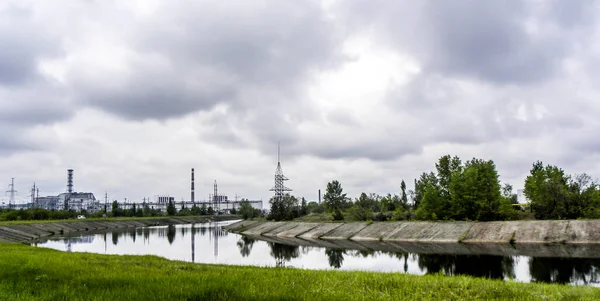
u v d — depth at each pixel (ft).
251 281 62.85
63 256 111.34
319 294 54.65
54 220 524.11
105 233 448.24
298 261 198.49
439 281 75.61
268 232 430.20
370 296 57.31
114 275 68.69
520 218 310.86
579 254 197.77
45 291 53.72
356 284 68.28
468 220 313.73
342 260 200.44
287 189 607.37
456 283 74.02
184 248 278.67
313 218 485.15
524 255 199.41
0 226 358.23
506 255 201.46
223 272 80.74
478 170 325.42
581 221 250.57
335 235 358.23
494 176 316.60
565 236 243.60
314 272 86.38
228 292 53.36
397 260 196.44
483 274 148.66
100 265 90.84
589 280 133.18
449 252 223.51
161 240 354.54
